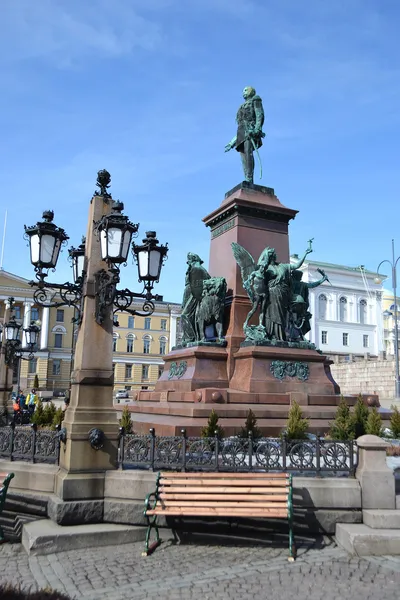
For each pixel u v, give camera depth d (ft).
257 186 51.96
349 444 25.00
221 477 23.63
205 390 41.11
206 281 48.29
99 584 19.04
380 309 272.72
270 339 45.47
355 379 165.27
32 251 27.35
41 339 246.47
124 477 24.70
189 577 19.65
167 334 262.06
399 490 25.31
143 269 27.71
